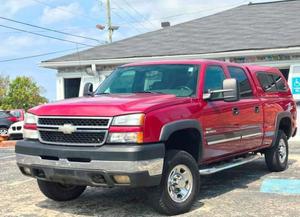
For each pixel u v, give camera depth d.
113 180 5.79
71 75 20.89
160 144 5.93
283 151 9.72
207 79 7.19
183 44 19.84
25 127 6.55
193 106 6.62
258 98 8.54
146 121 5.82
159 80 7.20
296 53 16.91
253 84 8.55
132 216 6.30
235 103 7.65
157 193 6.06
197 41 19.92
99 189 8.14
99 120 5.88
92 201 7.24
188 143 6.81
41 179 6.43
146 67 7.55
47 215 6.45
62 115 6.09
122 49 20.84
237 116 7.65
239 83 8.11
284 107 9.52
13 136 21.20
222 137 7.23
